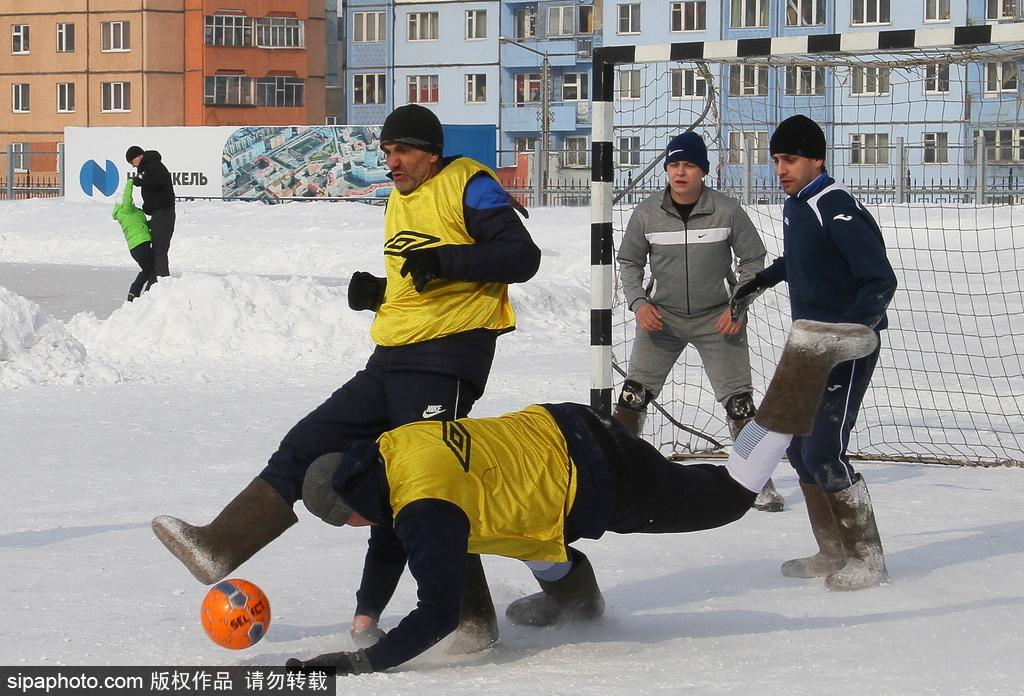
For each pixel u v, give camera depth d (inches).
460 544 286.0
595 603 340.5
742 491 320.2
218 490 518.0
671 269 514.0
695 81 904.9
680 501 314.2
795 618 348.5
